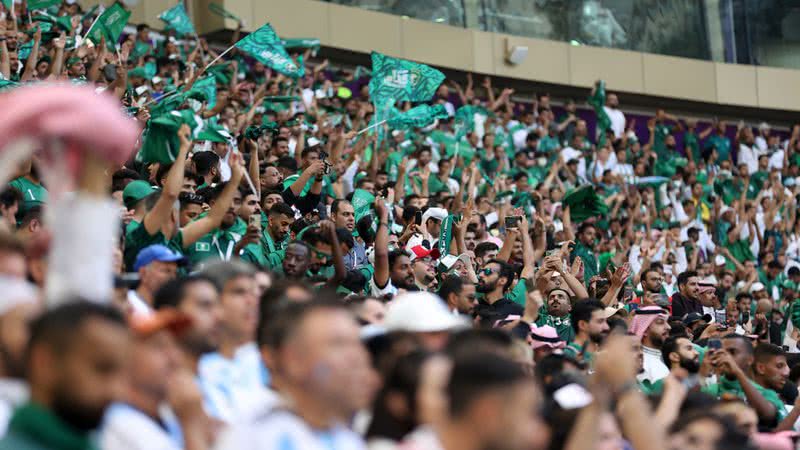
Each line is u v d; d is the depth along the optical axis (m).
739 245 52.81
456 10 60.84
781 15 71.19
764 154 60.53
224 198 19.11
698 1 69.06
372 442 10.81
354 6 57.19
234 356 13.34
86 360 7.95
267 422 9.18
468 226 31.58
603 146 54.38
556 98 64.50
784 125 72.19
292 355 9.30
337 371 9.22
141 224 18.12
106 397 8.02
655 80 66.00
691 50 68.44
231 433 9.26
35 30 35.56
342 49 55.47
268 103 42.66
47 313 8.10
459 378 8.59
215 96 36.25
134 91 36.25
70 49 34.84
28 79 30.97
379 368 11.93
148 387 10.33
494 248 28.39
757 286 43.84
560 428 12.40
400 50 57.47
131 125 9.09
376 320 15.64
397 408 11.02
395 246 27.36
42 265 12.67
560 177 50.28
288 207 23.86
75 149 8.77
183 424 10.38
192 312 12.41
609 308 23.03
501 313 23.00
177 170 18.19
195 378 12.30
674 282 42.97
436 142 46.19
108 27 34.84
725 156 61.06
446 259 25.73
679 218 53.47
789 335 38.75
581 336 21.17
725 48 69.56
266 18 53.09
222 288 13.40
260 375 13.35
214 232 20.45
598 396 11.59
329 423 9.32
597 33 65.38
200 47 44.19
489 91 55.06
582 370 16.42
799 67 71.19
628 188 51.78
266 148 35.94
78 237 8.87
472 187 36.31
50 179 8.80
